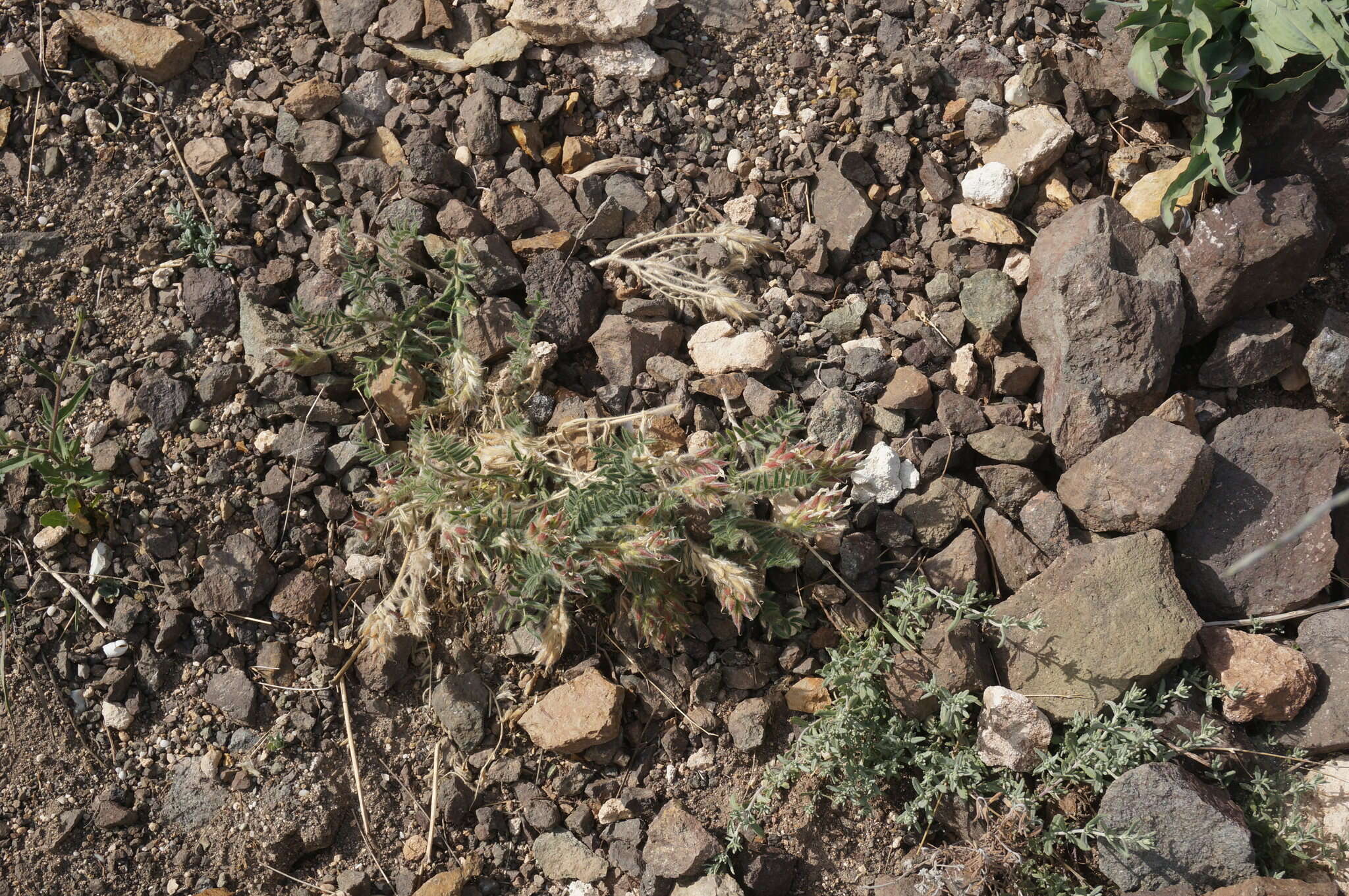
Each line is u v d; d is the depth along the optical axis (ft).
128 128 4.26
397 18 4.33
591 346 4.17
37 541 4.03
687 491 3.84
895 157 4.28
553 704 3.97
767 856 3.93
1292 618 4.04
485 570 3.92
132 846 3.94
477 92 4.27
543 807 3.97
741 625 4.02
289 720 4.00
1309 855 3.90
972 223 4.23
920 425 4.12
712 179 4.28
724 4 4.39
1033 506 4.06
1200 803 3.85
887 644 4.00
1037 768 3.91
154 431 4.08
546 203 4.24
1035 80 4.30
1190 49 4.13
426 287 4.16
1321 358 4.10
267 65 4.31
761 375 4.12
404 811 3.98
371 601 4.06
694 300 4.14
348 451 4.10
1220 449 4.08
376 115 4.28
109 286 4.17
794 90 4.34
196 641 4.02
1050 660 3.96
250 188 4.24
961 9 4.38
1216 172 4.13
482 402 4.07
